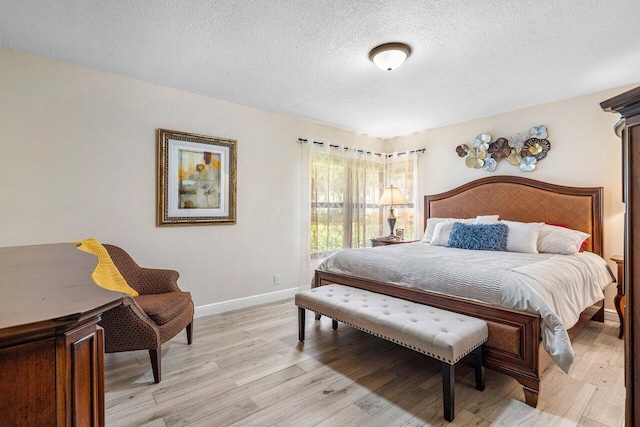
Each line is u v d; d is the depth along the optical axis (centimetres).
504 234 307
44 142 242
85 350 63
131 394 184
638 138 76
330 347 249
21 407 54
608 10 186
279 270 385
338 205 439
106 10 186
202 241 324
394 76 277
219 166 333
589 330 281
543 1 178
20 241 233
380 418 162
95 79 264
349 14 190
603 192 306
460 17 192
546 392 184
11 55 230
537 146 347
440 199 430
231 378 202
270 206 376
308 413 167
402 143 491
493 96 326
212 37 215
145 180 289
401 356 233
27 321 53
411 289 230
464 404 173
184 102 311
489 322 186
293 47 229
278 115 383
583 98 321
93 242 212
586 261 261
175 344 254
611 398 178
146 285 254
